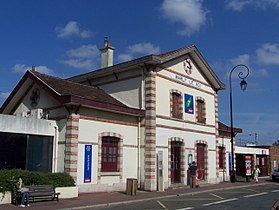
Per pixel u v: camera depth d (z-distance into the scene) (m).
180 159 21.33
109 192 17.16
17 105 19.56
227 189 20.80
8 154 14.92
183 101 21.91
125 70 20.47
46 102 17.58
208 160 23.89
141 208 12.53
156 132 19.39
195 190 19.12
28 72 18.06
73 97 15.63
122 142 18.42
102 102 16.95
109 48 22.97
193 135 22.52
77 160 15.98
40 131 15.83
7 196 12.76
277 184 25.78
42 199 13.64
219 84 25.12
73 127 15.98
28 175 13.62
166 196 16.34
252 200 15.03
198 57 23.02
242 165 32.53
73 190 14.92
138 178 19.05
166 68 20.70
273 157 37.16
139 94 19.69
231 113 25.53
